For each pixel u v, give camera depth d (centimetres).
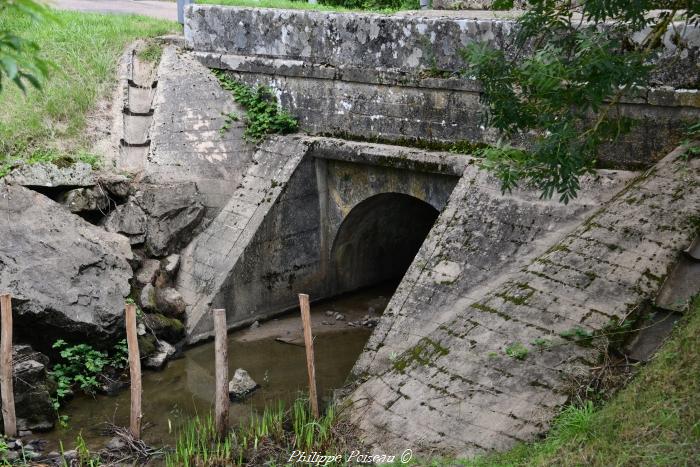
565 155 846
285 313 1461
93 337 1222
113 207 1400
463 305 1095
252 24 1519
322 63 1441
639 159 1127
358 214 1470
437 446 879
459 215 1188
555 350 896
